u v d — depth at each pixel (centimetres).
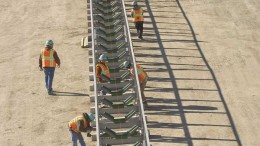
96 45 2100
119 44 2158
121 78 1841
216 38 2492
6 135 1717
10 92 2008
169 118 1789
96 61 2019
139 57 2278
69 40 2458
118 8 2469
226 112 1836
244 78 2100
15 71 2184
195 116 1803
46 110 1864
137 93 1686
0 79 2119
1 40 2506
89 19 2584
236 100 1922
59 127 1753
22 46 2430
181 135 1689
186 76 2103
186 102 1897
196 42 2442
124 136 1538
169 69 2162
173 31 2564
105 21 2370
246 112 1841
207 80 2075
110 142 1545
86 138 1662
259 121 1784
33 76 2136
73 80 2080
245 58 2286
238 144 1647
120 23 2352
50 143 1661
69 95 1962
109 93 1823
